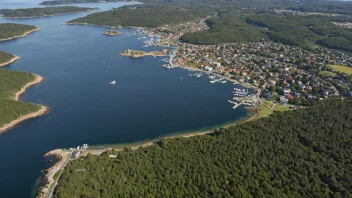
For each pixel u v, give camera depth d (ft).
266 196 498.28
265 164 589.73
